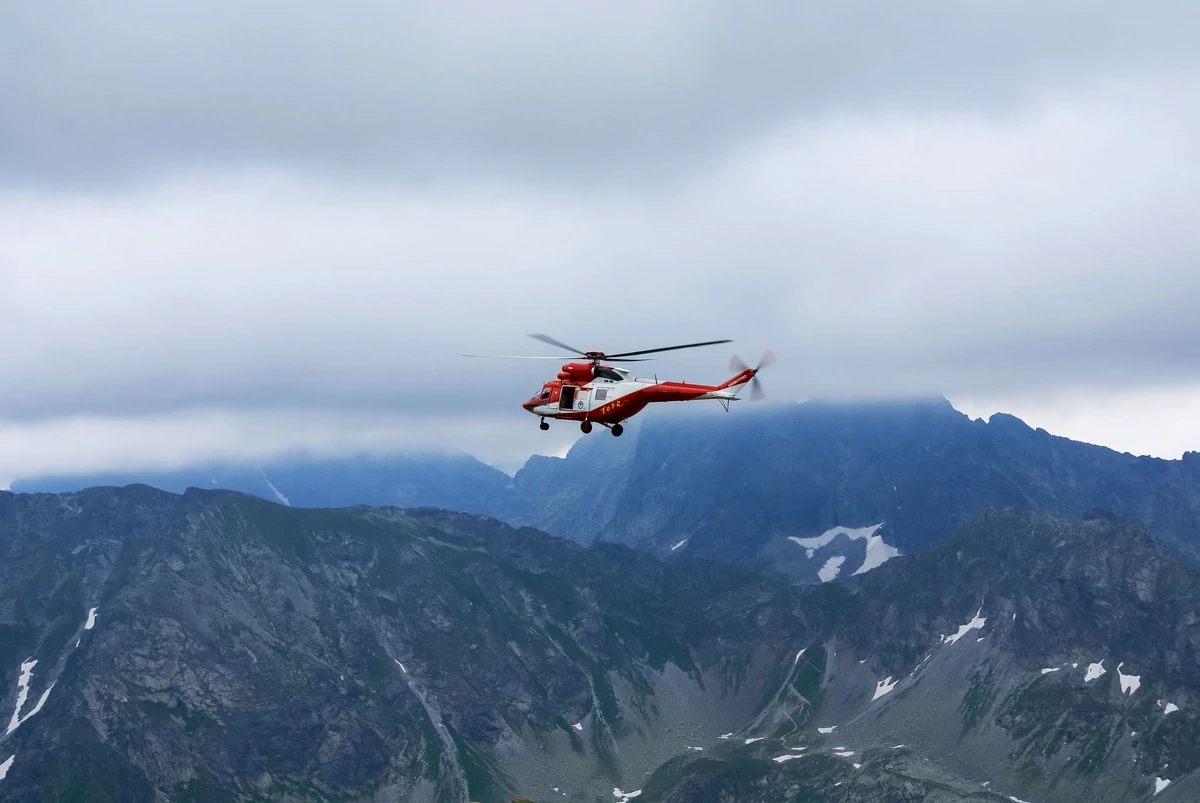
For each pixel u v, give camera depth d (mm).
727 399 145250
